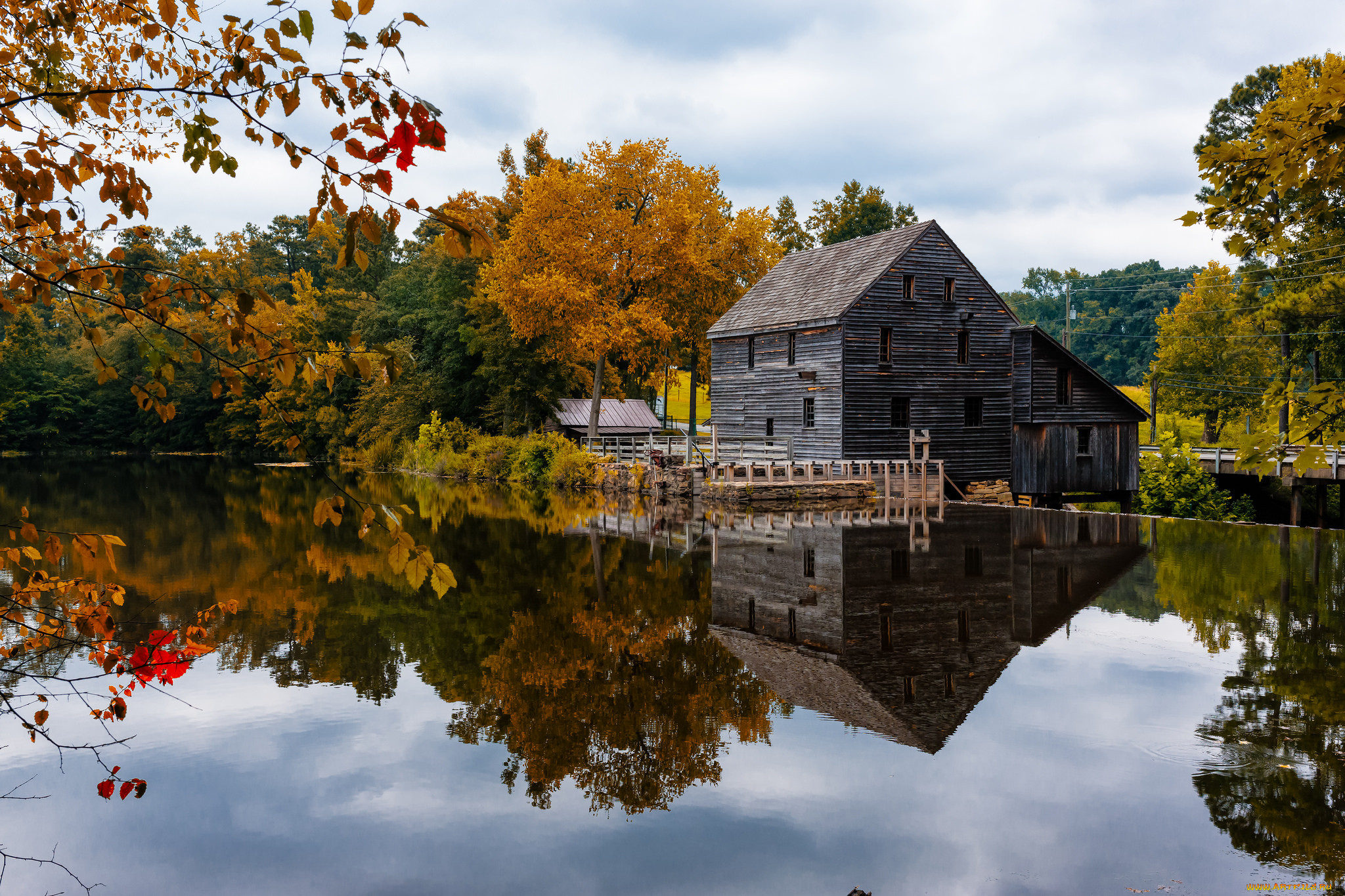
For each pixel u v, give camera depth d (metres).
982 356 33.62
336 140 2.39
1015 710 9.04
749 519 26.44
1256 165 3.61
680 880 5.81
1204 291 58.62
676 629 12.58
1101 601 14.28
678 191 42.41
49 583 3.66
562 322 40.75
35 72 2.78
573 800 7.12
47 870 5.95
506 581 16.16
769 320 35.56
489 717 9.04
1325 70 3.31
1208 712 8.87
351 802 7.05
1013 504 32.81
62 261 2.91
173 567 16.88
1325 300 37.09
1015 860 6.00
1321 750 7.83
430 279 52.75
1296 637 11.84
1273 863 5.88
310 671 10.49
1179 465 34.56
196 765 7.78
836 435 31.92
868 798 7.09
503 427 47.53
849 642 11.86
